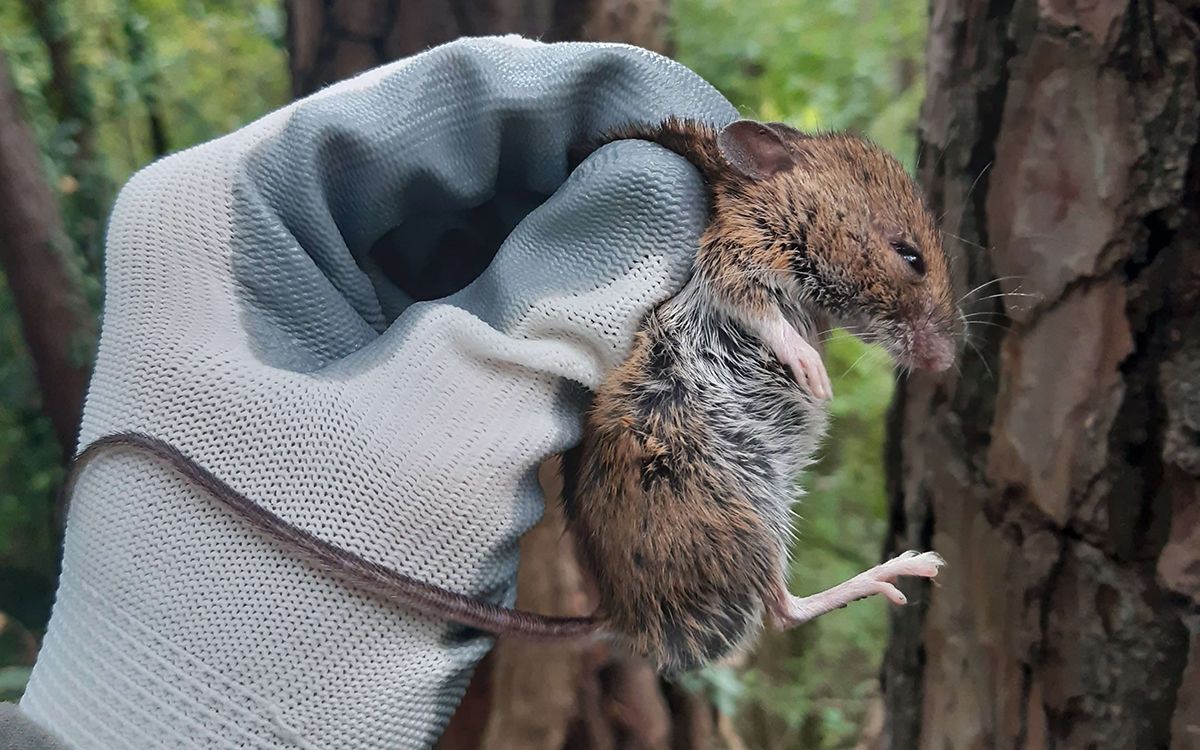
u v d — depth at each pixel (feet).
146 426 0.93
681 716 1.65
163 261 0.95
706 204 1.02
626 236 0.96
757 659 2.25
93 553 0.92
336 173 0.97
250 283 0.95
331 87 1.00
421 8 1.47
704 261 1.01
